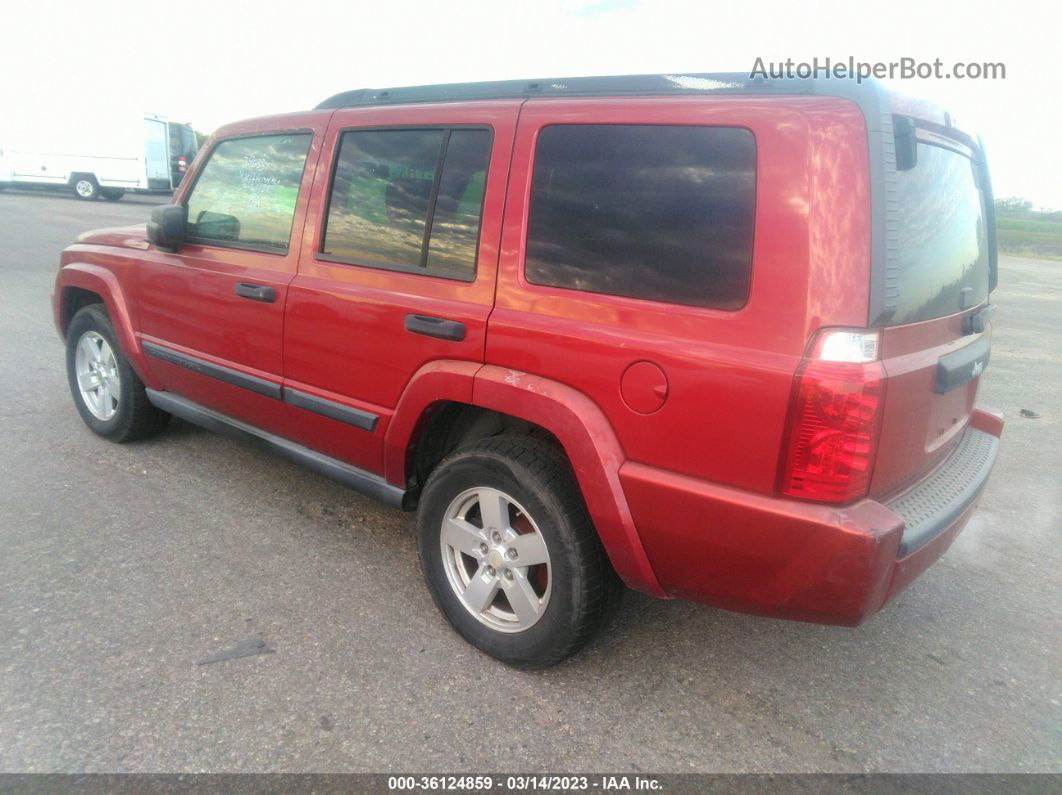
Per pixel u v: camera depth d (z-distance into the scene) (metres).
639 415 2.44
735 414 2.26
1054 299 15.77
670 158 2.44
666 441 2.40
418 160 3.15
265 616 3.16
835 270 2.16
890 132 2.22
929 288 2.63
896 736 2.71
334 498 4.30
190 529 3.84
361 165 3.37
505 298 2.79
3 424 5.06
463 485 2.95
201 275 3.93
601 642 3.15
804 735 2.69
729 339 2.29
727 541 2.34
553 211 2.71
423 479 3.35
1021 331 11.43
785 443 2.20
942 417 2.84
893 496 2.55
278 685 2.75
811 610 2.33
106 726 2.50
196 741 2.47
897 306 2.29
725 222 2.32
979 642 3.33
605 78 2.73
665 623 3.33
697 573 2.48
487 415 3.19
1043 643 3.34
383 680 2.82
